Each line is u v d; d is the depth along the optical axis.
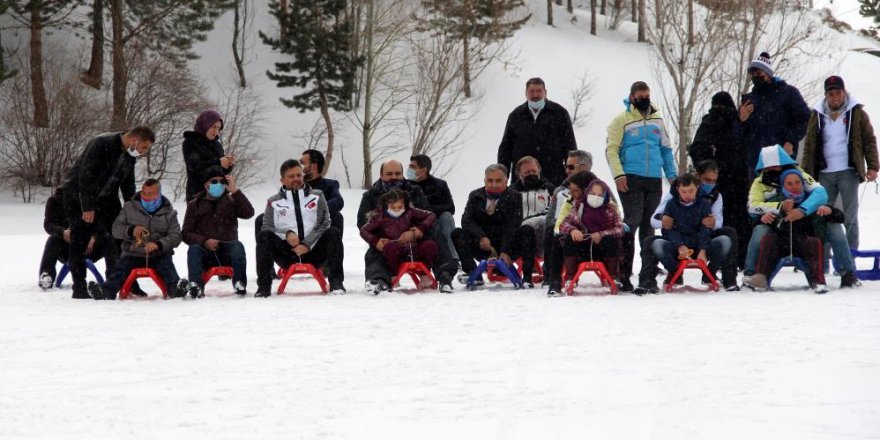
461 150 67.56
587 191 15.45
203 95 68.19
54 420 7.36
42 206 53.09
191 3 65.38
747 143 18.27
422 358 9.57
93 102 64.00
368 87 64.38
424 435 6.73
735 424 6.85
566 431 6.77
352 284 17.72
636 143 18.39
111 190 15.82
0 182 58.12
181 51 69.19
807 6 73.75
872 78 77.75
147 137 15.62
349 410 7.48
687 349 9.77
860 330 10.82
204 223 16.03
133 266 15.78
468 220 16.86
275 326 11.93
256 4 82.12
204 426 7.08
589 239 15.45
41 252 27.73
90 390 8.39
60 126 58.28
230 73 74.00
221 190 15.95
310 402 7.76
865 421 6.87
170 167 62.22
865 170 18.06
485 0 67.94
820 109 18.20
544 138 19.00
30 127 59.66
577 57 82.25
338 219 19.33
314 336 11.09
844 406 7.31
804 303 13.41
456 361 9.38
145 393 8.23
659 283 16.94
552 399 7.72
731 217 18.42
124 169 15.80
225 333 11.42
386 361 9.44
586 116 72.50
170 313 13.38
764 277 15.30
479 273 16.25
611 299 14.38
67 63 69.69
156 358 9.84
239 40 77.75
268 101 71.44
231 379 8.73
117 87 61.19
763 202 15.82
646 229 18.73
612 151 18.44
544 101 19.08
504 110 73.19
